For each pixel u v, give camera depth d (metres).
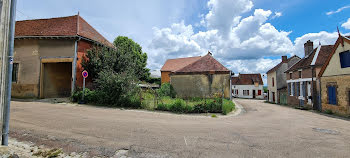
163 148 4.00
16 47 14.64
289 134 5.51
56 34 13.93
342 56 12.66
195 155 3.64
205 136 4.98
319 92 15.40
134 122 6.58
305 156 3.73
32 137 4.57
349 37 12.77
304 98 18.59
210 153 3.76
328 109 14.00
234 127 6.29
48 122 6.12
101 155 3.60
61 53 13.84
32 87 13.95
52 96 14.91
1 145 3.68
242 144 4.38
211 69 17.02
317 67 16.36
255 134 5.35
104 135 4.84
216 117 8.67
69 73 16.92
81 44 14.19
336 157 3.71
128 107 10.66
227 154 3.73
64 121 6.34
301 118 9.69
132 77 11.42
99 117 7.31
